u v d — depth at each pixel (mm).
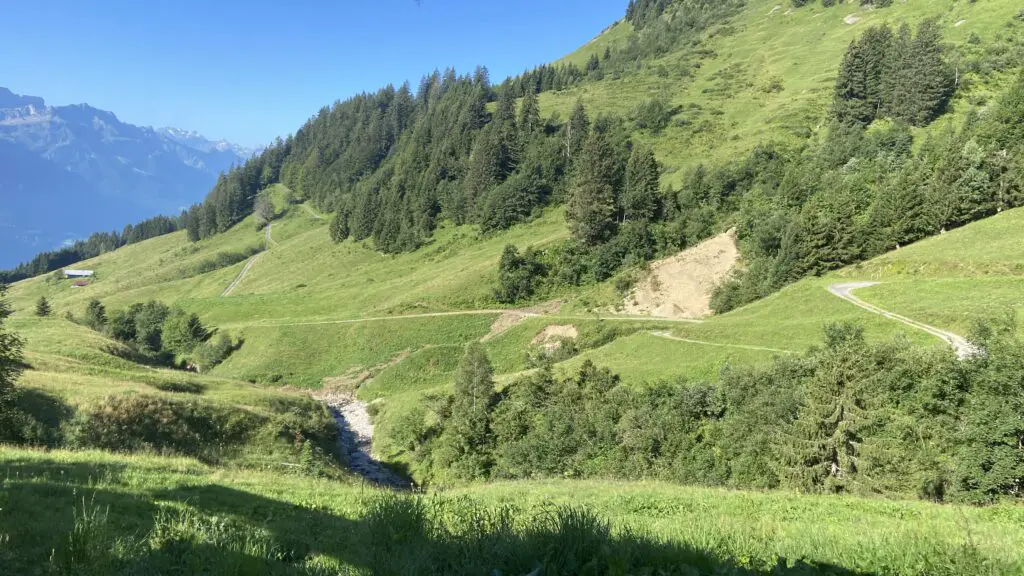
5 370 28969
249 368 96750
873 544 8438
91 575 6512
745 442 35438
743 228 101188
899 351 34281
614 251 109500
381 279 139000
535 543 6766
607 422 44156
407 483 52469
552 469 43844
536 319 94188
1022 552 8203
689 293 95000
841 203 80875
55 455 18000
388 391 86125
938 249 66750
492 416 53250
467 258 132000
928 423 29078
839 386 31578
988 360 28609
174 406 40656
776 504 16844
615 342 71375
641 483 24453
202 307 132750
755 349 54250
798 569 6359
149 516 10898
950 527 11984
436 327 100250
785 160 127625
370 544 8367
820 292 66312
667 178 141625
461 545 7398
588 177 119312
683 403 41938
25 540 7809
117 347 68000
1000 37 148625
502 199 148375
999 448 24344
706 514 14984
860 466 28812
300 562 7996
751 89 190375
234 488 15727
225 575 6656
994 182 73875
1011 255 57562
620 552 6543
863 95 139750
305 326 106438
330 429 62062
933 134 118250
